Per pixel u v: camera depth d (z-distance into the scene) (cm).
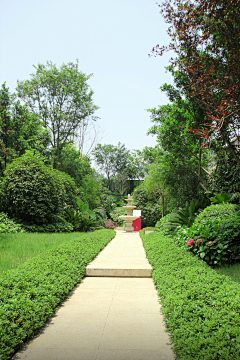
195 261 509
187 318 274
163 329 298
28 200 1098
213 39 648
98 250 725
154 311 351
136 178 3562
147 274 530
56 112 2105
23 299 306
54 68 2152
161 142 1091
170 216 1097
